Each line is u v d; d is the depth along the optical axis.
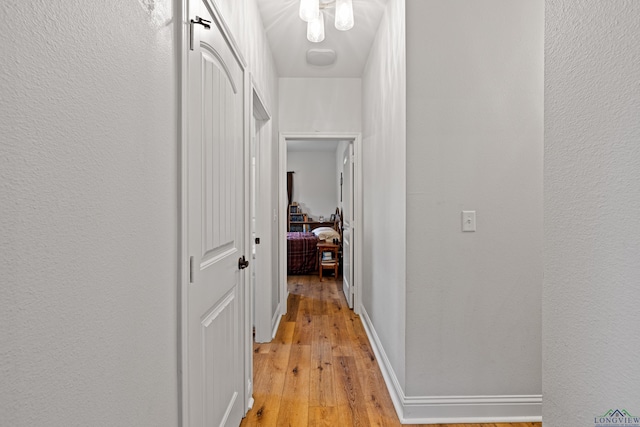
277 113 3.63
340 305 4.16
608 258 0.69
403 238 1.96
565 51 0.81
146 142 0.90
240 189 1.88
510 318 1.92
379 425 1.89
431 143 1.90
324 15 2.53
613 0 0.68
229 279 1.66
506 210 1.92
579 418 0.77
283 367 2.56
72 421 0.64
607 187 0.69
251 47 2.16
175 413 1.09
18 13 0.53
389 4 2.33
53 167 0.60
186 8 1.12
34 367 0.56
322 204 8.24
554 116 0.85
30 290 0.55
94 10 0.70
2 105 0.51
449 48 1.89
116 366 0.78
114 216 0.77
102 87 0.73
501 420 1.92
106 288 0.74
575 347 0.78
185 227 1.11
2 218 0.51
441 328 1.92
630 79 0.64
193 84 1.18
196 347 1.22
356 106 3.77
